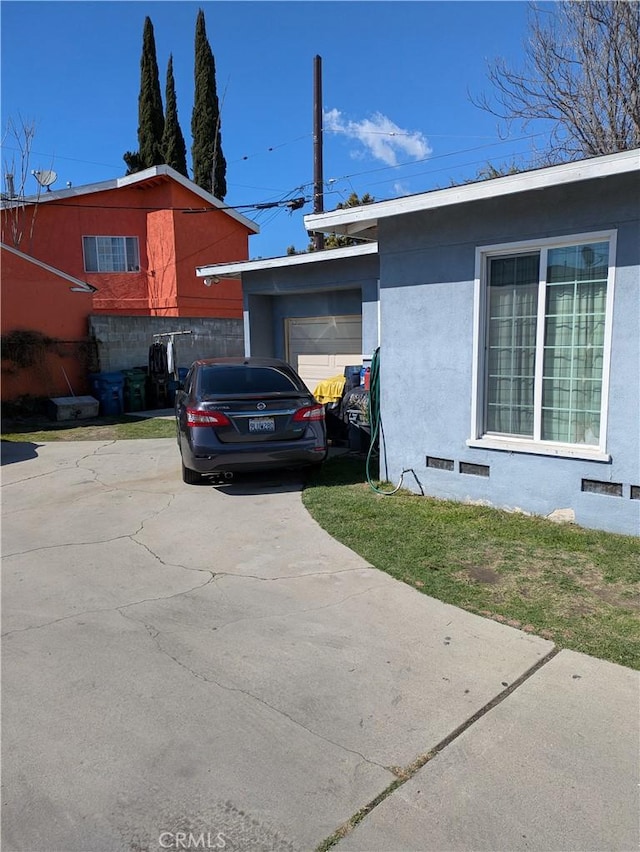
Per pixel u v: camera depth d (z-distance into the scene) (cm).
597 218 531
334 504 658
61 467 908
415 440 692
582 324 562
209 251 2152
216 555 525
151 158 2909
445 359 652
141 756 273
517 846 222
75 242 2052
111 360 1717
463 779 255
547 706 303
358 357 1079
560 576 459
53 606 432
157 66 2908
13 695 322
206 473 745
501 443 615
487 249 605
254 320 1162
